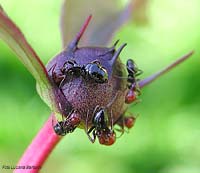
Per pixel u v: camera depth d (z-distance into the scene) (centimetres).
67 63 14
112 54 14
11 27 13
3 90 32
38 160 15
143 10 19
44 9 33
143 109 31
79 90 14
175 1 34
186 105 32
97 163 31
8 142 31
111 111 14
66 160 31
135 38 33
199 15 34
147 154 30
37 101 32
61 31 16
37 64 13
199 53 32
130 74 15
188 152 30
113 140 14
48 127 15
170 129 31
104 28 17
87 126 14
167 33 33
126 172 30
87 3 17
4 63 32
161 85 32
